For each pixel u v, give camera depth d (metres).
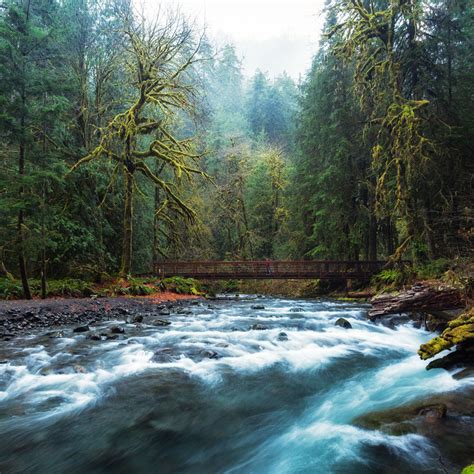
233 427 4.27
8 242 12.99
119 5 19.88
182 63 21.19
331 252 22.47
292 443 3.78
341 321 10.03
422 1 14.50
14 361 6.35
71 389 5.22
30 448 3.74
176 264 21.69
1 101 11.21
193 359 6.71
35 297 13.85
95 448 3.78
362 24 17.08
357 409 4.59
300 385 5.65
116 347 7.36
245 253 34.25
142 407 4.71
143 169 19.98
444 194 14.23
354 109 19.88
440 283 8.12
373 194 19.61
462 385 5.02
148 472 3.40
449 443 3.39
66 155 18.06
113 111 21.45
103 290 16.47
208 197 32.31
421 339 8.64
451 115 14.66
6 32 11.52
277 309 14.27
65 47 17.67
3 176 11.68
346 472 3.07
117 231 21.41
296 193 25.16
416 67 15.47
